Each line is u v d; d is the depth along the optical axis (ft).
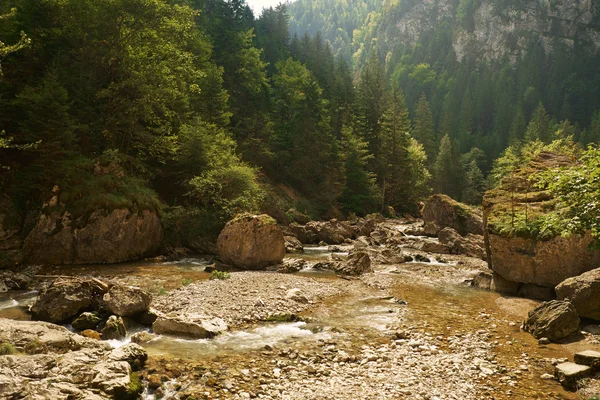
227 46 200.44
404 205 244.63
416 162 267.39
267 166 187.11
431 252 108.78
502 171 285.23
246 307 48.39
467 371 31.91
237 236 78.69
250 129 179.01
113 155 91.50
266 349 35.96
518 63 547.08
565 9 580.30
